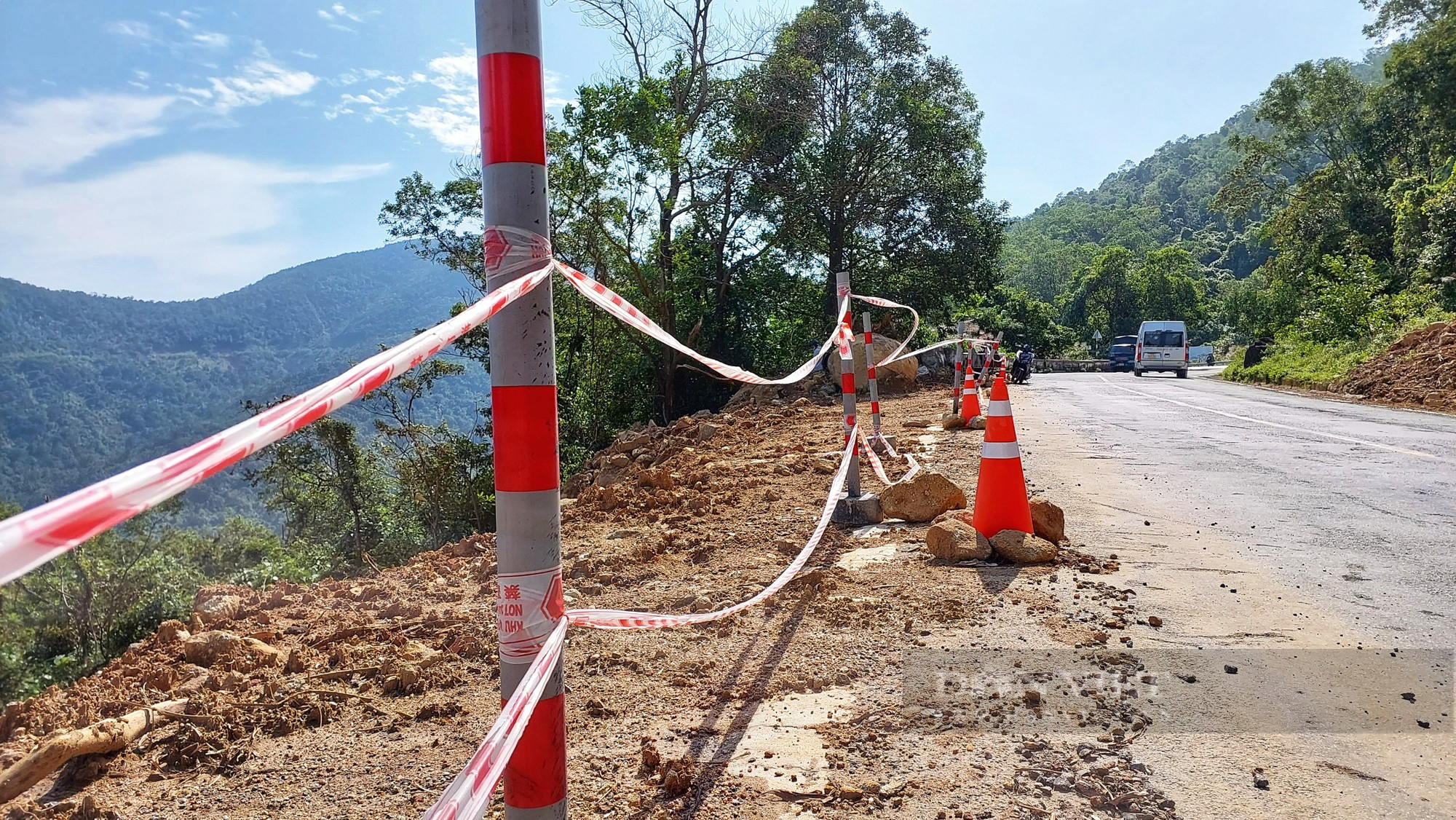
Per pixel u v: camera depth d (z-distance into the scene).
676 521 6.54
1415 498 7.04
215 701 3.40
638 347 26.73
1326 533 5.92
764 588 4.75
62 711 3.45
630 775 2.75
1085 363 49.91
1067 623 4.07
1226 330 87.44
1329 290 27.28
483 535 6.71
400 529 33.06
